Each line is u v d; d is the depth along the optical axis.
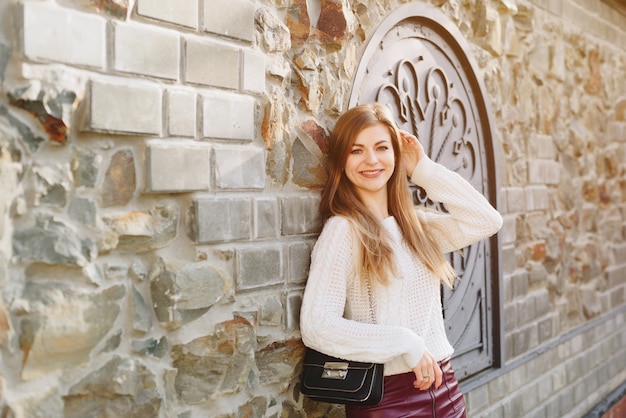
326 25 2.20
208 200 1.78
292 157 2.08
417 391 2.00
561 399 3.94
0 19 1.36
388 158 2.11
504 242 3.44
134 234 1.60
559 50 4.05
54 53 1.42
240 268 1.87
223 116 1.81
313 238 2.16
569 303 4.15
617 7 4.88
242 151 1.88
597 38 4.63
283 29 2.02
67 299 1.47
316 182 2.17
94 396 1.54
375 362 1.91
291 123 2.08
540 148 3.84
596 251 4.52
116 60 1.54
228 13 1.82
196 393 1.77
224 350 1.83
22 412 1.40
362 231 1.99
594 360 4.42
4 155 1.36
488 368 3.32
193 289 1.73
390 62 2.62
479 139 3.27
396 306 2.02
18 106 1.38
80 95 1.47
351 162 2.09
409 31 2.75
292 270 2.06
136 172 1.61
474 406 3.09
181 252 1.74
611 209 4.81
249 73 1.89
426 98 2.85
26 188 1.41
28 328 1.40
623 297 4.96
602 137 4.70
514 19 3.61
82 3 1.47
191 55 1.72
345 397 1.91
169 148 1.67
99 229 1.53
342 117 2.14
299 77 2.10
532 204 3.73
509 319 3.46
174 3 1.66
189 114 1.71
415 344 1.91
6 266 1.37
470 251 3.20
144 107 1.60
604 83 4.73
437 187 2.27
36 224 1.43
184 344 1.73
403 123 2.68
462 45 3.07
